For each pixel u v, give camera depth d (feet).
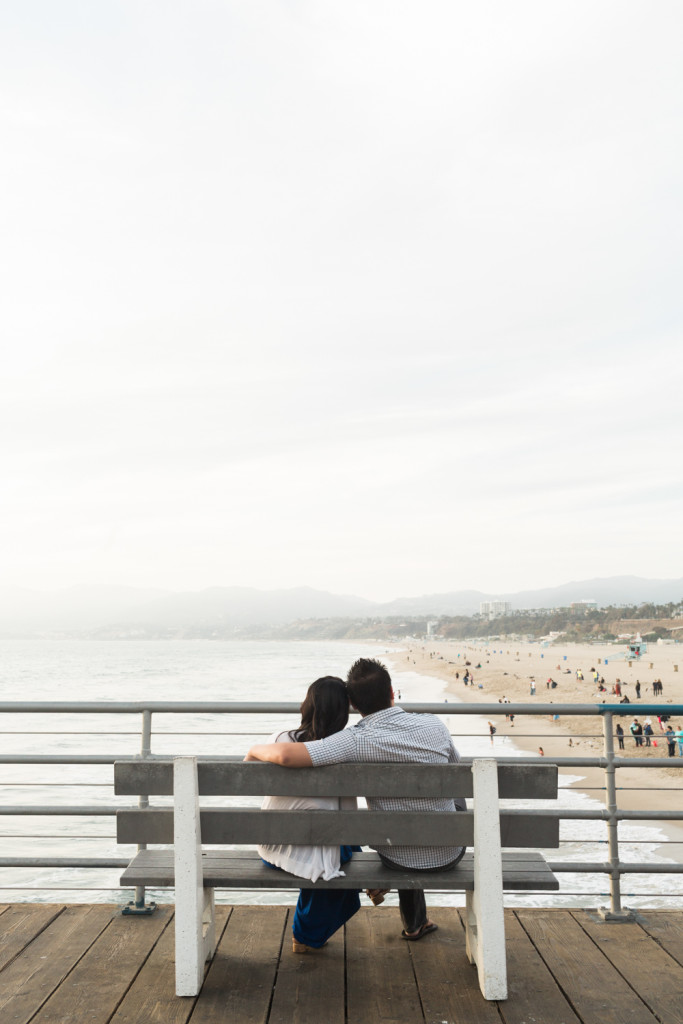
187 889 9.71
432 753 10.17
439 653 625.82
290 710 12.19
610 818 12.49
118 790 9.83
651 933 11.87
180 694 216.33
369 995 9.80
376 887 9.89
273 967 10.60
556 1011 9.42
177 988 9.70
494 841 9.59
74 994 9.78
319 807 10.25
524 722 143.95
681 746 90.84
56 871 42.16
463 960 10.86
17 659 556.51
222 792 9.71
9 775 72.38
